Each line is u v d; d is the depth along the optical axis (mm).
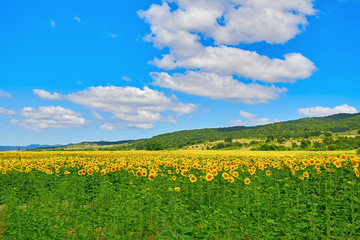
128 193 12117
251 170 15461
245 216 8156
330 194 12008
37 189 15336
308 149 125312
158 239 6336
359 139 137125
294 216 9375
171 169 20172
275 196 11484
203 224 7488
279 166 17094
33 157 55281
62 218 9867
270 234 7336
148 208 9883
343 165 14328
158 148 132125
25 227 8734
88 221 8867
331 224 8641
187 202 12305
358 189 11070
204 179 14438
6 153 63906
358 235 7859
